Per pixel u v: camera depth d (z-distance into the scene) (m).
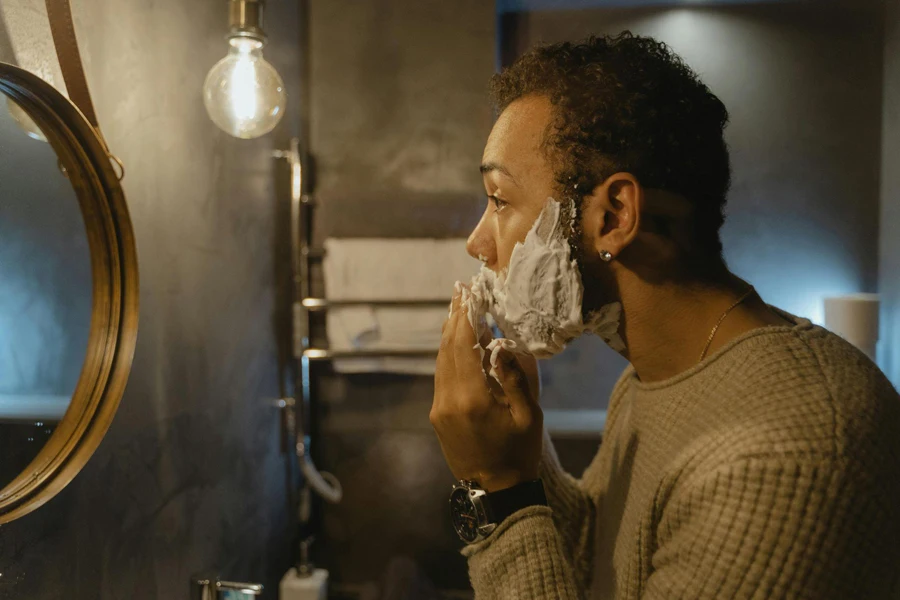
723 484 0.50
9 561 0.79
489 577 0.63
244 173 1.61
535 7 2.12
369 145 1.98
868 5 2.03
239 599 1.13
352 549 2.03
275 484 1.79
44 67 0.82
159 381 1.18
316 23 1.97
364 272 1.89
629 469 0.69
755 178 2.10
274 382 1.79
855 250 2.06
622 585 0.63
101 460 1.00
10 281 0.76
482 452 0.68
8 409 0.75
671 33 2.10
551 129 0.62
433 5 1.95
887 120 2.00
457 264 1.90
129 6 1.09
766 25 2.07
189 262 1.31
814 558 0.46
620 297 0.64
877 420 0.50
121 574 1.05
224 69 1.23
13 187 0.76
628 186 0.59
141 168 1.13
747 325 0.60
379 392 2.01
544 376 2.18
